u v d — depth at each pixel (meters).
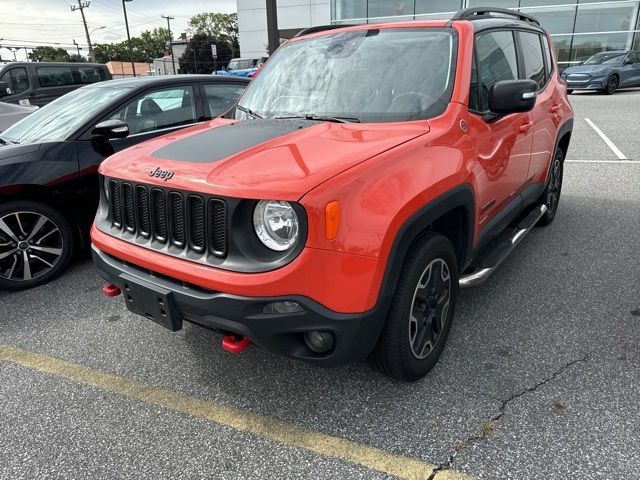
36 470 2.20
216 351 3.07
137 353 3.09
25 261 4.00
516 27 3.82
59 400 2.67
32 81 11.70
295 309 2.04
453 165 2.53
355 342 2.14
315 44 3.46
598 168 7.21
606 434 2.27
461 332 3.15
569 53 20.72
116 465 2.22
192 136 2.73
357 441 2.31
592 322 3.22
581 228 4.92
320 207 1.95
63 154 4.09
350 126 2.66
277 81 3.38
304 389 2.69
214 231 2.13
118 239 2.55
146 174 2.36
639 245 4.45
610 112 12.33
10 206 3.88
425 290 2.53
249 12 30.36
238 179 2.07
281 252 2.03
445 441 2.28
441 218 2.83
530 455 2.17
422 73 2.91
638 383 2.61
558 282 3.79
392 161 2.23
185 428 2.44
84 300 3.81
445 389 2.62
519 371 2.75
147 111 4.72
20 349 3.16
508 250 3.40
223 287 2.06
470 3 20.83
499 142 3.10
